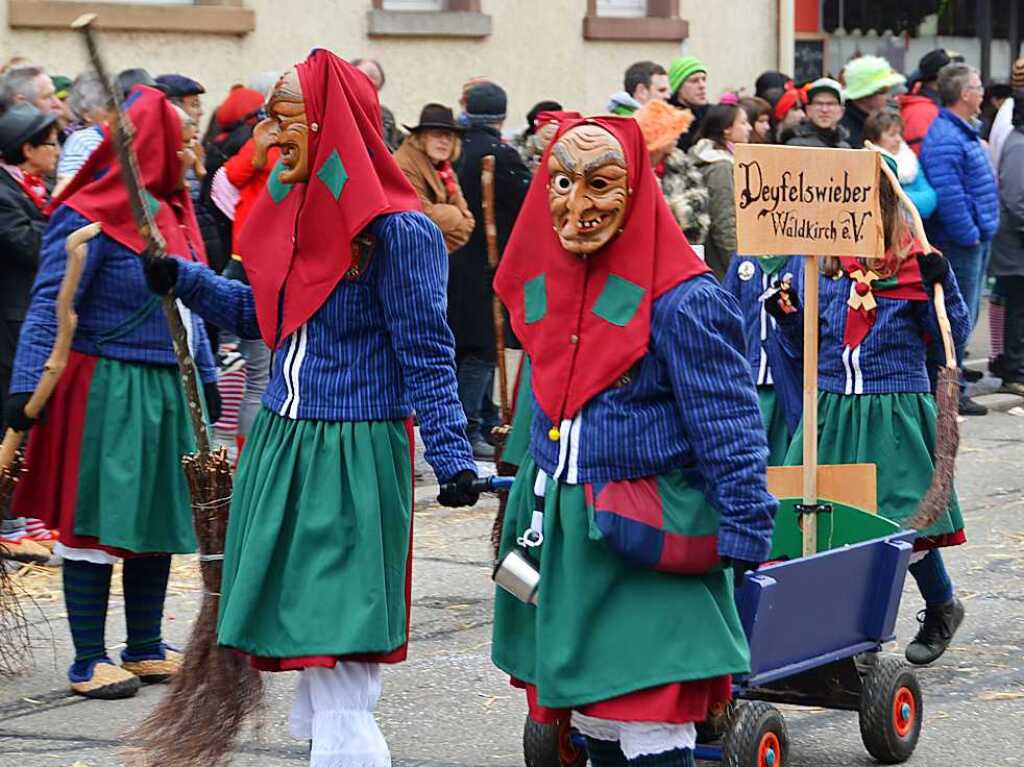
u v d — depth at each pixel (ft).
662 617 13.50
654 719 13.32
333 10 46.19
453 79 49.06
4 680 20.83
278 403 15.47
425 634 22.98
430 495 31.50
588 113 52.70
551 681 13.56
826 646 17.03
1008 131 43.50
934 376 22.66
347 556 15.06
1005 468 35.17
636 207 13.44
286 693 20.39
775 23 57.36
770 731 16.35
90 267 19.40
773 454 22.36
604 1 53.21
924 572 21.49
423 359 15.14
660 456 13.47
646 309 13.37
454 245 31.60
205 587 16.06
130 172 16.07
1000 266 42.29
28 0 40.11
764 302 20.61
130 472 19.63
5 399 26.25
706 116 34.09
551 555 13.71
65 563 20.15
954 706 20.08
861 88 38.68
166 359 19.97
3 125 25.79
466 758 18.24
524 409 16.49
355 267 15.23
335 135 15.14
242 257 15.84
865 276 20.95
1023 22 68.49
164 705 16.10
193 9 43.21
